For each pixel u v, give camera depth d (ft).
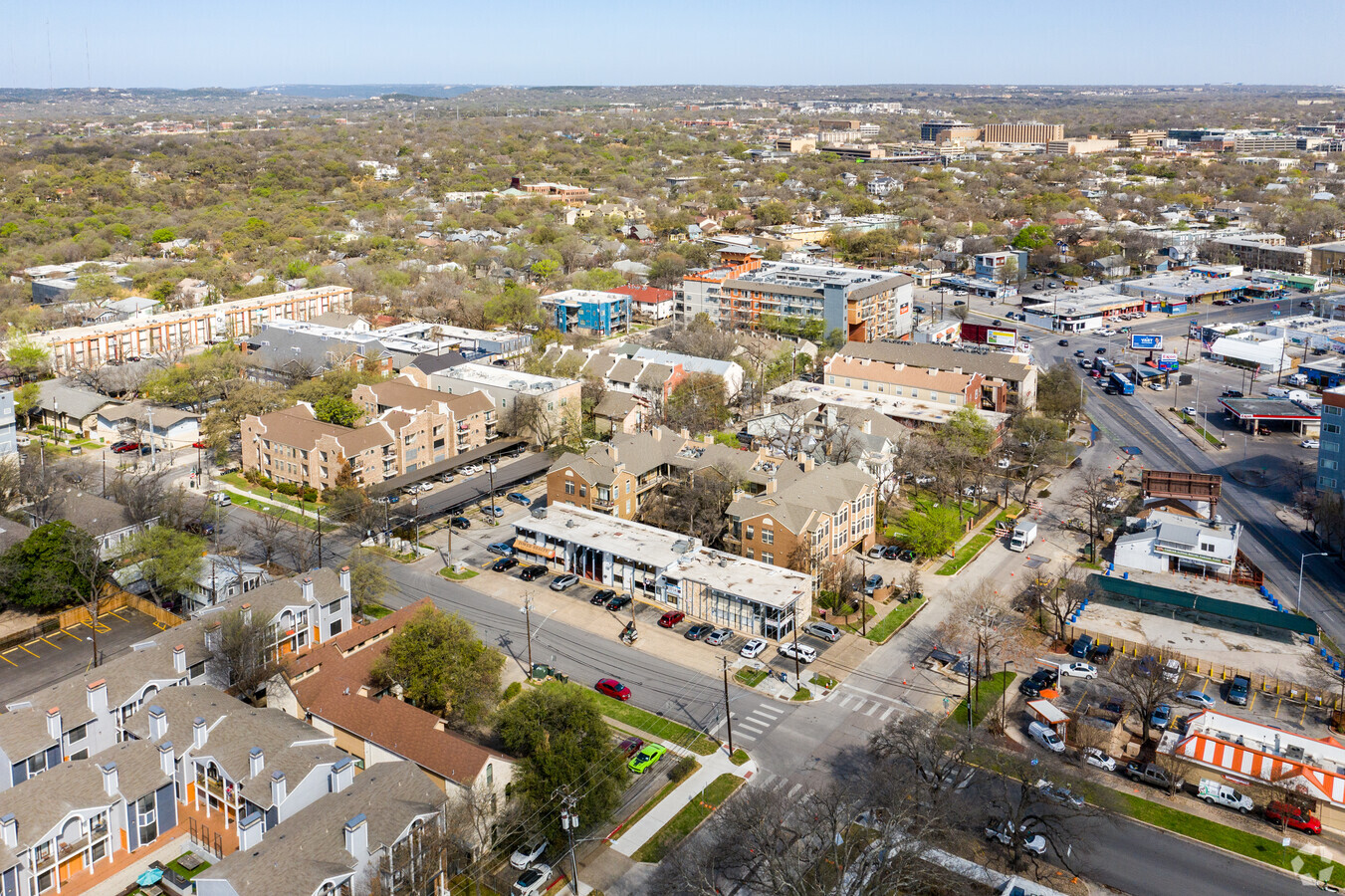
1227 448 632.38
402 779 266.57
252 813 265.75
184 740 283.38
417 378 638.94
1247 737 320.50
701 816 290.56
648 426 619.26
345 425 568.00
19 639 377.50
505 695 343.05
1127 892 262.26
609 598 421.59
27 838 248.52
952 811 276.00
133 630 389.60
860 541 471.62
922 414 612.29
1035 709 334.24
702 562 419.13
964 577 448.24
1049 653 385.29
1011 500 540.93
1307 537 498.28
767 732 333.62
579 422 611.06
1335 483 519.60
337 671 329.31
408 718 297.53
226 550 439.63
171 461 583.99
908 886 248.32
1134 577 439.63
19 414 652.07
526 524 456.86
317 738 279.28
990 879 253.03
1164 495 501.56
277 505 517.14
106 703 303.27
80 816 260.01
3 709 330.34
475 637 345.51
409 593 425.69
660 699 351.87
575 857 274.98
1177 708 348.38
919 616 413.59
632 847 279.49
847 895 243.19
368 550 464.65
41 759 286.46
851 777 306.96
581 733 289.12
